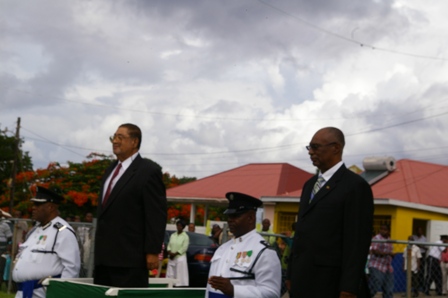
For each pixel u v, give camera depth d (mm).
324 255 5500
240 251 5707
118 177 6582
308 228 5609
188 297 6355
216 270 5816
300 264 5602
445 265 12570
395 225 22188
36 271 7277
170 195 32062
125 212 6434
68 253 7312
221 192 31688
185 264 16156
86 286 6230
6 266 15133
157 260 6461
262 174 33125
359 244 5398
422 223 23906
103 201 6578
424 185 26250
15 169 43625
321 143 5680
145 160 6633
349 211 5469
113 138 6617
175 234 16250
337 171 5668
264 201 26281
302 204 5797
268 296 5543
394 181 26609
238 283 5609
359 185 5523
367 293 5555
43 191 7473
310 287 5516
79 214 30406
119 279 6418
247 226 5766
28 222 15102
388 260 12258
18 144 44188
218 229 18250
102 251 6473
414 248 12289
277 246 11547
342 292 5312
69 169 31641
